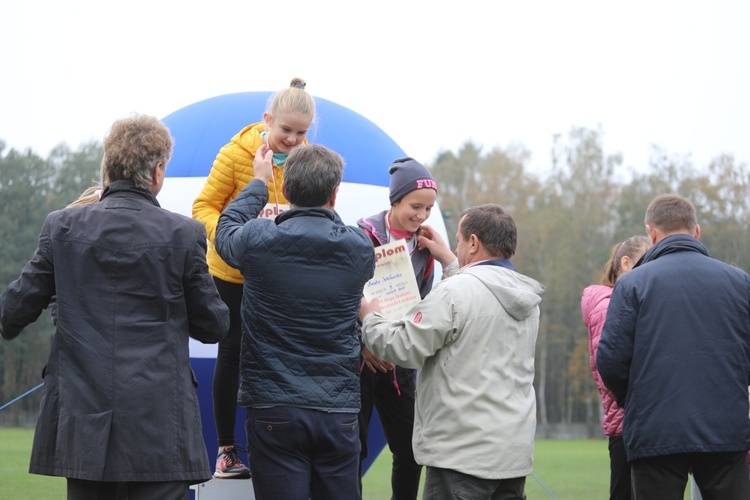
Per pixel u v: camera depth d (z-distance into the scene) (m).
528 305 4.11
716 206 38.72
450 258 4.68
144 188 3.74
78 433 3.46
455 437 4.00
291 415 3.79
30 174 42.00
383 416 5.04
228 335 4.64
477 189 51.94
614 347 4.32
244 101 5.93
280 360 3.83
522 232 46.09
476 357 4.04
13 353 38.47
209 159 5.62
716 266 4.37
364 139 6.01
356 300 3.96
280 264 3.81
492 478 3.96
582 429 44.97
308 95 4.34
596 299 5.39
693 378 4.20
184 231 3.68
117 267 3.58
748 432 4.22
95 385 3.50
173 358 3.60
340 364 3.89
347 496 3.93
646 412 4.22
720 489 4.25
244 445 5.40
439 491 4.04
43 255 3.64
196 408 3.66
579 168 46.34
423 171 4.53
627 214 43.94
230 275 4.57
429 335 3.99
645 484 4.30
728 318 4.27
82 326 3.55
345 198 5.66
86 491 3.55
